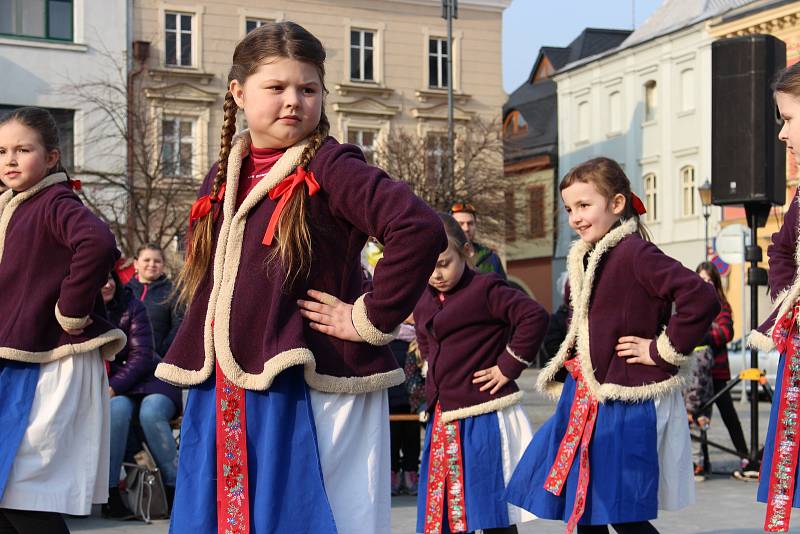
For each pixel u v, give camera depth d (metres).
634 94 47.31
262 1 38.31
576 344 5.73
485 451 6.33
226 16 37.66
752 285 11.46
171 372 3.66
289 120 3.60
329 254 3.61
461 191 35.00
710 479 11.02
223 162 3.78
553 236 52.22
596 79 49.53
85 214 5.02
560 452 5.60
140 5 36.25
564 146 51.53
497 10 41.78
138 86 35.50
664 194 45.69
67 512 4.97
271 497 3.48
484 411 6.35
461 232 6.48
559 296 50.56
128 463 8.93
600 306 5.59
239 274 3.58
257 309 3.55
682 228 44.72
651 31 47.31
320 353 3.57
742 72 11.30
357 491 3.62
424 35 40.97
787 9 39.22
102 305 5.30
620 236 5.61
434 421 6.52
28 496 4.90
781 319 4.97
